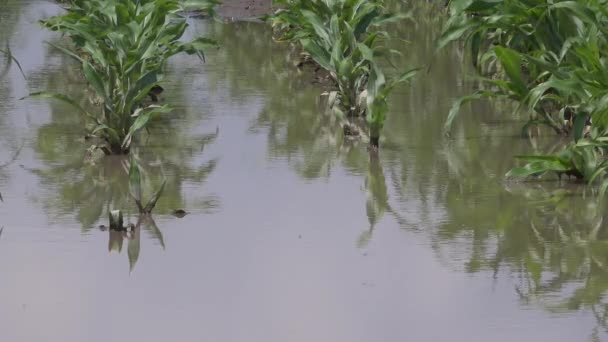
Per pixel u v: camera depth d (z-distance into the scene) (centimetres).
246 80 1223
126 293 588
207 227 704
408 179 825
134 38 1024
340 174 839
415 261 640
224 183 812
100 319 551
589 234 695
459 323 547
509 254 655
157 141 945
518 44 1061
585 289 598
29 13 1698
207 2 1181
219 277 612
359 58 1089
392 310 564
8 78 1225
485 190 795
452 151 911
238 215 730
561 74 859
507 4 955
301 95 1147
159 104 1092
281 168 855
